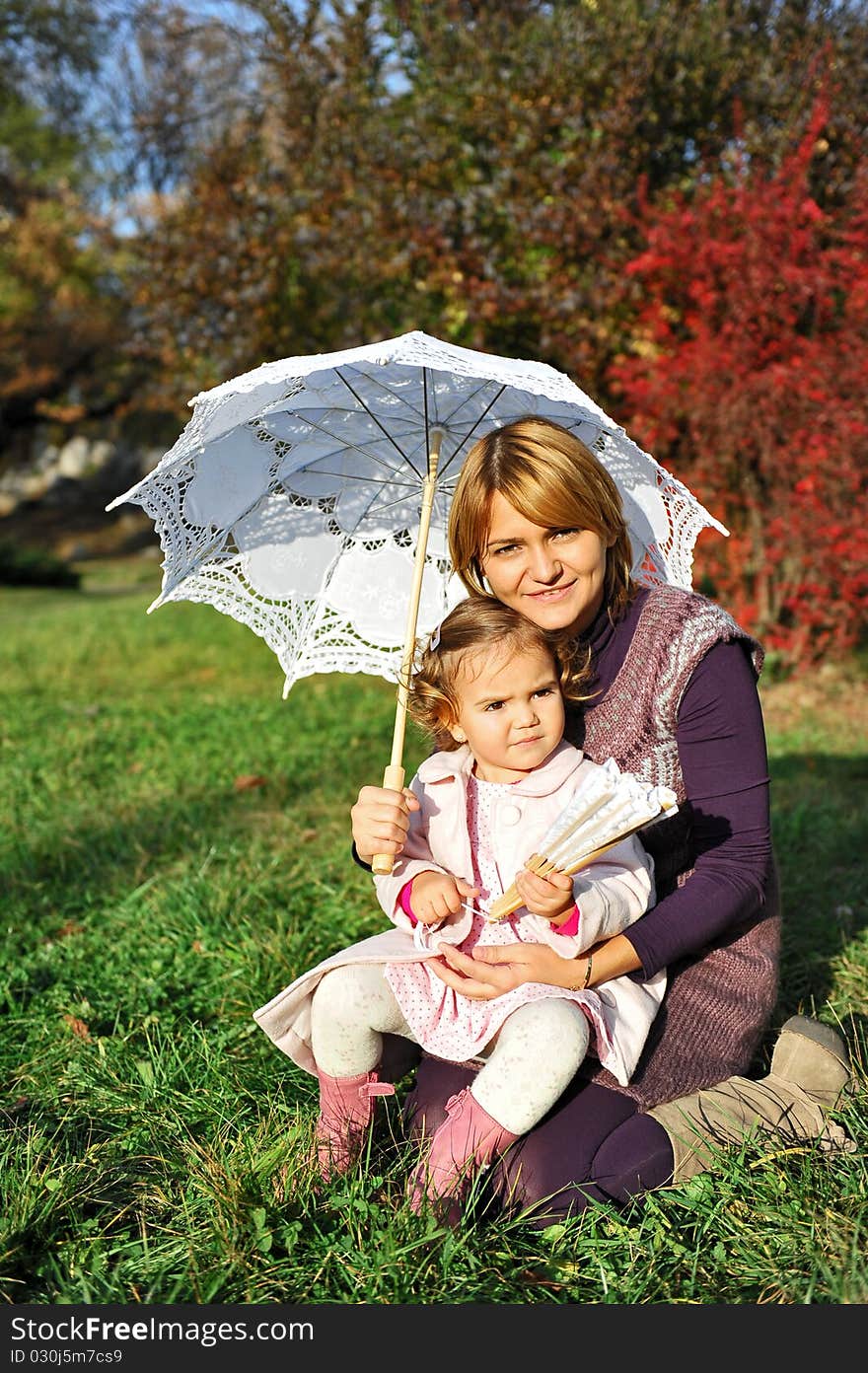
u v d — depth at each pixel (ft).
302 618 9.25
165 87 60.59
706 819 7.88
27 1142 8.71
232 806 18.28
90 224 81.35
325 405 8.65
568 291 27.66
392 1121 8.73
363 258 29.81
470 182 30.73
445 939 7.59
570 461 7.55
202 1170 8.02
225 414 8.00
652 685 7.88
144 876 15.26
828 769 19.97
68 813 18.13
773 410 25.27
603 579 8.01
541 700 7.79
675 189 28.32
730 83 28.71
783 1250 7.07
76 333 87.86
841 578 26.17
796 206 25.80
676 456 28.48
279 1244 7.29
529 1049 7.02
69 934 13.38
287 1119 8.69
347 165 31.17
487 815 7.98
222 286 32.63
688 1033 7.90
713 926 7.59
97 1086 9.67
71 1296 6.91
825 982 11.27
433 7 30.83
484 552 7.95
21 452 119.75
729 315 26.30
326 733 23.58
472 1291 6.84
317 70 32.50
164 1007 11.32
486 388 8.64
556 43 28.66
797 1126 8.00
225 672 32.60
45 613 49.90
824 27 28.22
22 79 75.51
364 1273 6.98
